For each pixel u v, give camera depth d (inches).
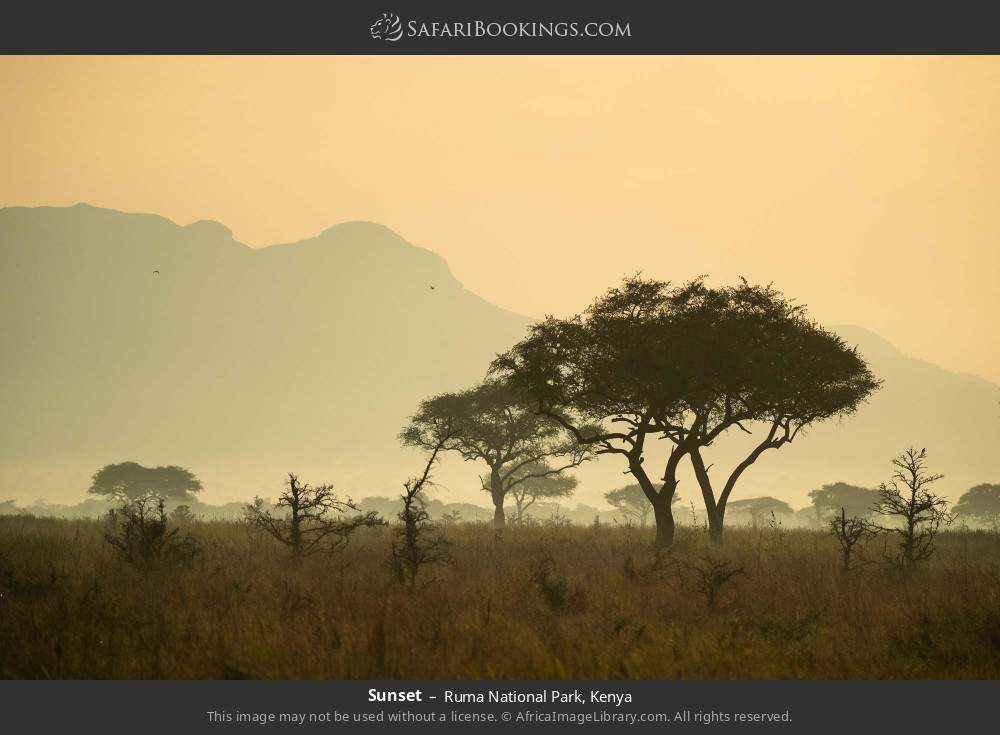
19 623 1472.7
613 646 1366.9
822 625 1546.5
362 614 1508.4
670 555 2672.2
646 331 3678.6
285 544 2529.5
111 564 2176.4
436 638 1374.3
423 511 2208.4
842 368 3922.2
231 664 1269.7
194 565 2231.8
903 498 2596.0
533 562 2293.3
